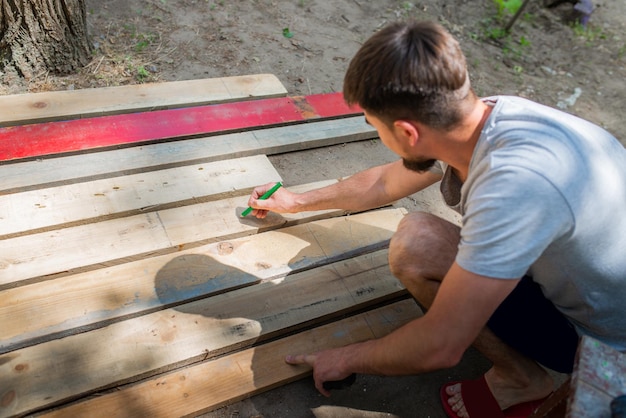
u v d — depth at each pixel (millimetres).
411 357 1404
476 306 1255
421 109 1244
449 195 1642
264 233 2236
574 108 3701
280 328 1916
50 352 1719
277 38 3506
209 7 3588
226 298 1972
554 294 1476
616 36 4688
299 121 2832
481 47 4098
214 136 2619
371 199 2031
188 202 2268
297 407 1800
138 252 2020
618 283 1365
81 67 2891
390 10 4105
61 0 2641
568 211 1204
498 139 1271
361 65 1270
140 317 1858
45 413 1602
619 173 1328
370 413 1833
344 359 1638
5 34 2613
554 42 4398
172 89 2807
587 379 1135
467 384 1837
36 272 1883
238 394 1748
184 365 1790
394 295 2137
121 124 2525
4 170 2201
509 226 1182
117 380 1686
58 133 2402
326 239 2264
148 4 3449
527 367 1692
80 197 2172
